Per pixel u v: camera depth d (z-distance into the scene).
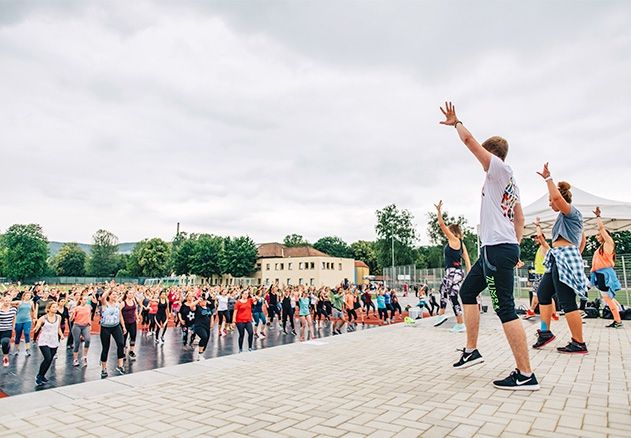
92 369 11.18
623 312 11.38
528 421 3.21
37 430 3.61
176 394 4.71
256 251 97.94
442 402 3.81
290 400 4.21
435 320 12.77
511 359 5.90
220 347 15.23
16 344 13.50
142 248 119.19
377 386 4.60
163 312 16.23
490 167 4.18
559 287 6.14
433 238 85.62
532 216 13.41
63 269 133.12
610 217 12.48
